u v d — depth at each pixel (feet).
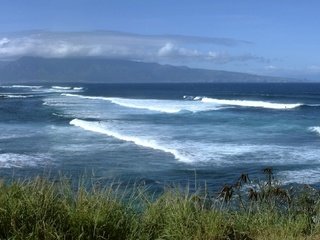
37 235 14.83
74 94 308.19
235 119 120.57
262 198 20.29
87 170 52.90
